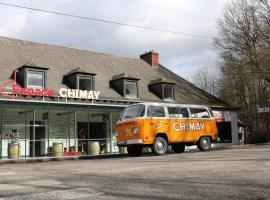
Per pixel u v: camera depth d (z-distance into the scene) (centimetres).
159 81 3048
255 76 3409
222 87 4831
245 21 3447
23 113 2362
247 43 3425
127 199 568
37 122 2423
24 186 733
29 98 2252
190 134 1930
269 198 539
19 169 1216
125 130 1770
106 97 2636
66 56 2938
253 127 4909
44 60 2720
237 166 942
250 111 4938
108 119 2653
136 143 1709
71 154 2305
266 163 988
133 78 2830
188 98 3288
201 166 980
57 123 2500
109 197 591
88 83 2620
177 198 559
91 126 2673
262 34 3356
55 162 1689
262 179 703
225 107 3350
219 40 3559
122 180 771
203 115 2031
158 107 1803
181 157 1432
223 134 3291
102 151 2581
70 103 2216
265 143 3319
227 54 3519
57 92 2430
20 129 2350
